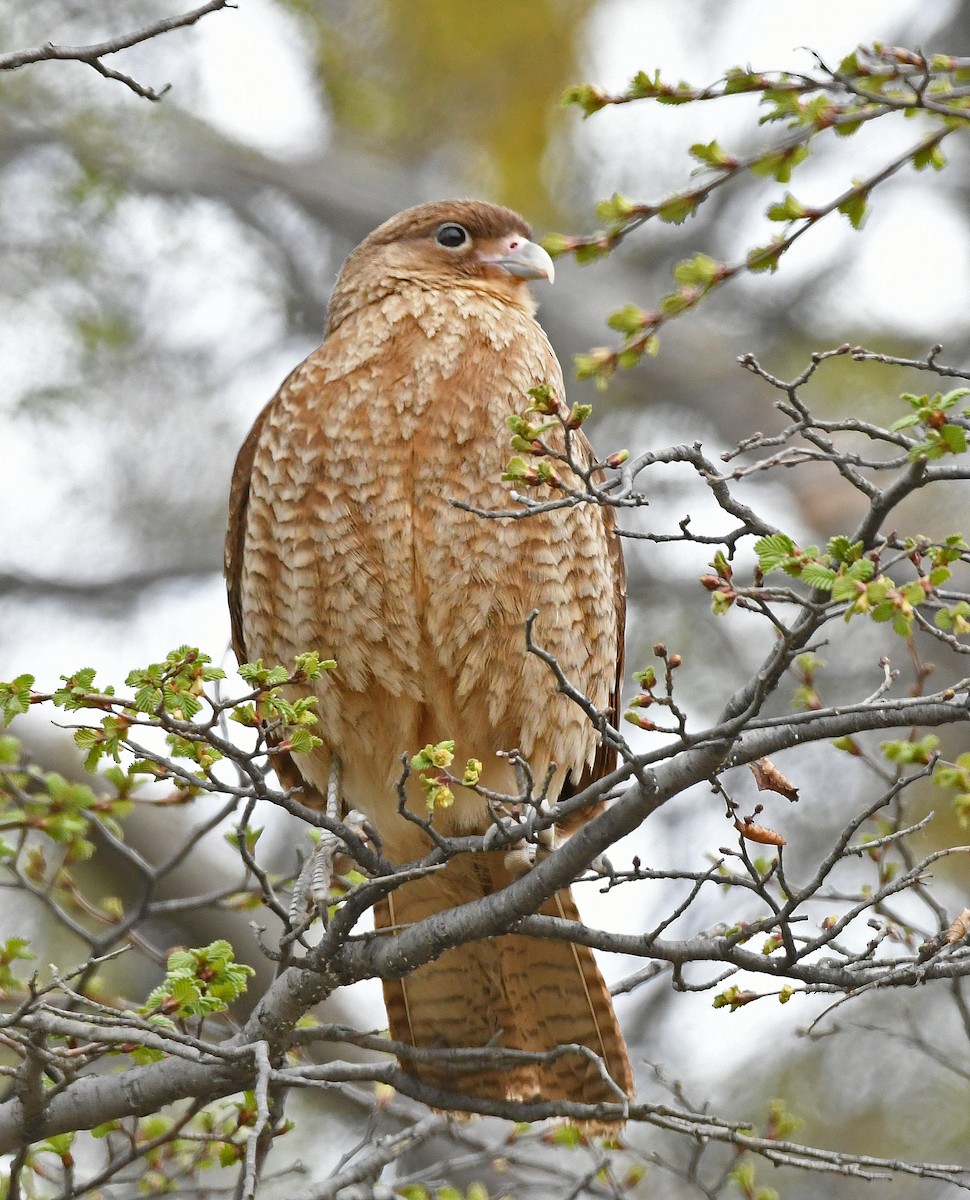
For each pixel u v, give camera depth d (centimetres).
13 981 898
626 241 2295
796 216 782
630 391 2230
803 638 718
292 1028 888
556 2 2006
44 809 923
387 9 2006
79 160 1908
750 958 812
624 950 830
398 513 1015
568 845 838
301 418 1039
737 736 759
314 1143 1426
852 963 805
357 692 1043
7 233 1917
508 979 1048
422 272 1177
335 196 2111
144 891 971
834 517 1988
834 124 762
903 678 1823
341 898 794
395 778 1073
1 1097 1007
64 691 728
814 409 2102
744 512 744
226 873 1705
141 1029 795
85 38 1883
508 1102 910
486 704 1044
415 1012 1065
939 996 1588
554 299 2239
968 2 2198
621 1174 1409
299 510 1029
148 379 2041
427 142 2133
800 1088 1558
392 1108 1056
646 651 1919
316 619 1032
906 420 690
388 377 1036
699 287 809
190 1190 967
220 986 809
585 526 1041
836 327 2198
